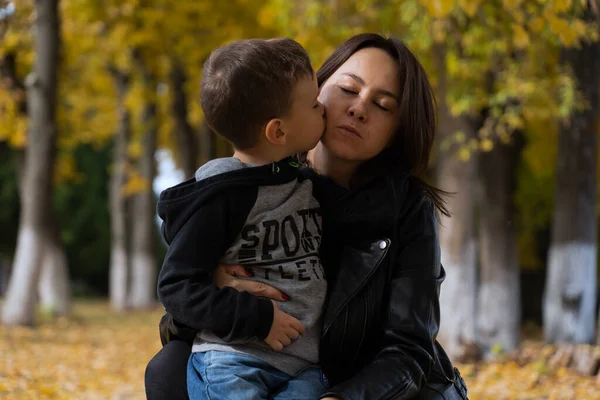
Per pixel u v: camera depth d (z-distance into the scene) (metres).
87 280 35.94
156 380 2.42
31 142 13.41
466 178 10.55
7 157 33.19
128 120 21.62
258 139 2.40
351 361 2.44
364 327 2.40
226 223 2.30
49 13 13.48
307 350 2.33
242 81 2.35
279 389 2.28
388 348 2.37
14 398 6.57
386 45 2.66
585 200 9.88
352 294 2.38
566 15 7.59
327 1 10.98
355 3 11.05
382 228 2.47
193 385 2.31
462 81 9.80
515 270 10.93
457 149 10.50
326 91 2.61
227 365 2.25
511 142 11.10
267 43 2.41
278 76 2.35
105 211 35.06
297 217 2.37
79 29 18.50
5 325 13.20
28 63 16.48
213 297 2.20
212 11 15.05
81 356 10.44
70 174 23.02
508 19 8.52
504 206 11.02
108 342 13.01
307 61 2.44
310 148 2.49
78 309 22.25
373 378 2.27
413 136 2.62
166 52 16.91
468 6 6.90
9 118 14.27
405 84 2.58
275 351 2.29
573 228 9.87
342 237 2.51
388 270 2.46
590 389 7.62
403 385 2.29
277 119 2.37
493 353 10.12
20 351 10.16
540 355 9.45
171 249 2.28
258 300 2.21
